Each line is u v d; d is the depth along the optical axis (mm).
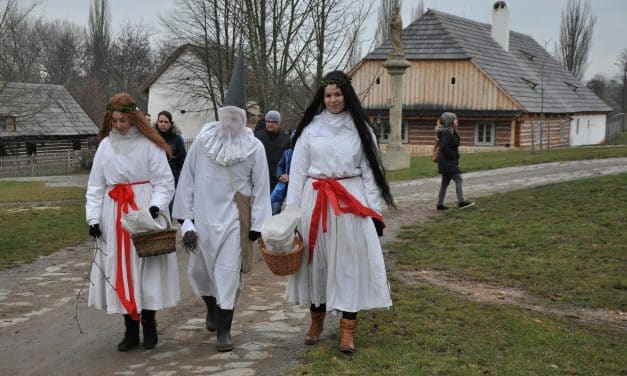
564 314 6184
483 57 36344
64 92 51500
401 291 6859
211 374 4738
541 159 22094
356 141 5004
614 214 10734
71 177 33312
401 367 4598
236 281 5188
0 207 16438
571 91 43375
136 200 5164
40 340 5730
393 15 22891
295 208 4988
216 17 30266
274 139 9867
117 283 5059
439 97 35625
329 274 4938
